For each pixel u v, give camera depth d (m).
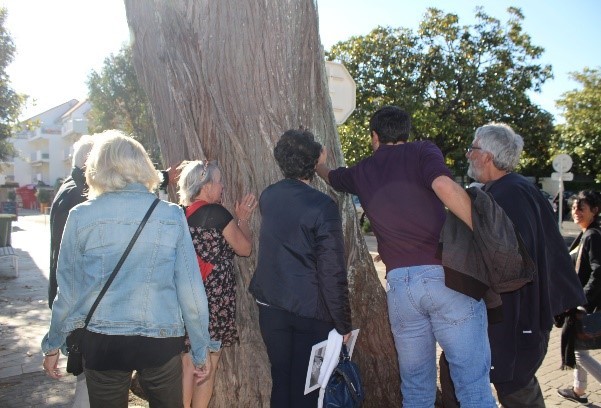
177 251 2.41
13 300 8.33
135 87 25.55
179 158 3.68
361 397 2.91
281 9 3.52
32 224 26.19
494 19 20.23
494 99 20.05
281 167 2.91
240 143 3.54
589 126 24.22
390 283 2.78
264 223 2.90
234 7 3.49
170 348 2.38
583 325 3.86
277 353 2.87
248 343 3.59
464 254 2.57
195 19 3.56
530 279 2.61
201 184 3.08
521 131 21.23
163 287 2.36
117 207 2.34
